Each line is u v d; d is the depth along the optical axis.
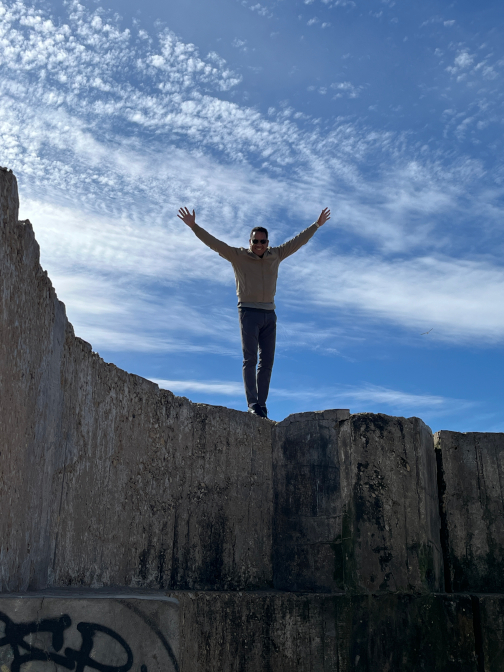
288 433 4.83
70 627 2.29
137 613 2.40
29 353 2.92
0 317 2.58
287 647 4.05
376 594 4.23
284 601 4.15
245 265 5.50
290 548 4.52
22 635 2.23
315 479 4.61
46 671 2.21
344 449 4.60
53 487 3.26
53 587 3.15
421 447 4.65
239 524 4.52
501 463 4.99
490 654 4.15
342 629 4.14
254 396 5.35
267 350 5.55
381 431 4.61
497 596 4.31
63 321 3.45
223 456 4.59
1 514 2.52
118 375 4.03
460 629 4.20
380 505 4.43
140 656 2.36
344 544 4.37
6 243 2.66
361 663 4.07
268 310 5.52
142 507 4.02
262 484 4.73
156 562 4.02
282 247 5.67
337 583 4.30
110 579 3.67
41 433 3.05
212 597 3.94
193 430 4.49
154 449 4.21
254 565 4.50
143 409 4.19
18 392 2.76
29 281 2.94
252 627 4.02
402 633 4.16
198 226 5.48
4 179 2.67
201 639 3.81
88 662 2.27
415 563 4.33
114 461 3.86
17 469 2.72
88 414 3.67
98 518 3.64
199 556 4.25
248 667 3.92
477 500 4.89
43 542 3.07
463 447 5.02
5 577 2.55
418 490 4.52
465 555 4.75
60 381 3.38
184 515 4.26
